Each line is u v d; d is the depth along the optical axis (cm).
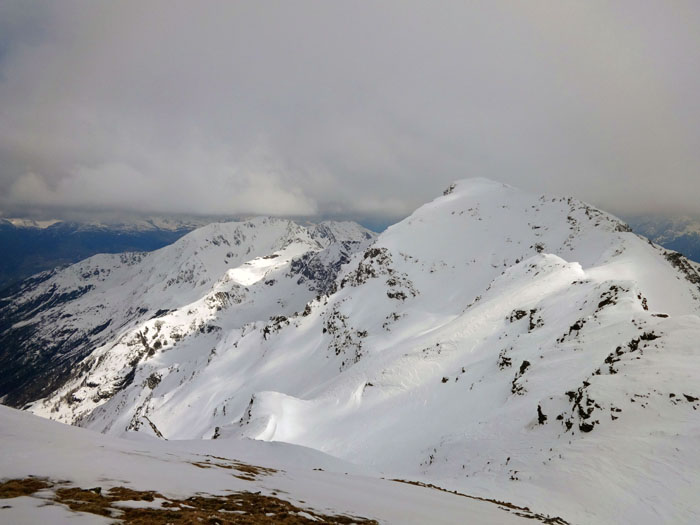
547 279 9150
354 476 2430
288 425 8300
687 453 2317
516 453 3303
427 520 1251
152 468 1288
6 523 646
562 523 1809
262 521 920
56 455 1159
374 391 8350
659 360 3353
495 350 7544
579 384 3725
